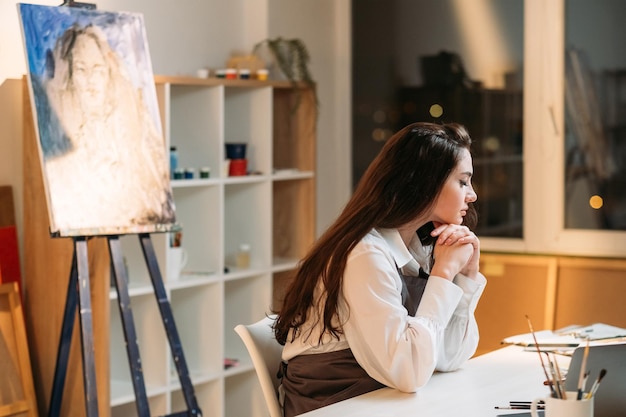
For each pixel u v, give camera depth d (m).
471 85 4.20
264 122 3.97
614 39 3.86
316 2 4.40
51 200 2.85
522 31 4.06
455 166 2.15
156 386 3.55
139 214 3.04
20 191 3.31
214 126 3.72
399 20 4.37
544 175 4.03
